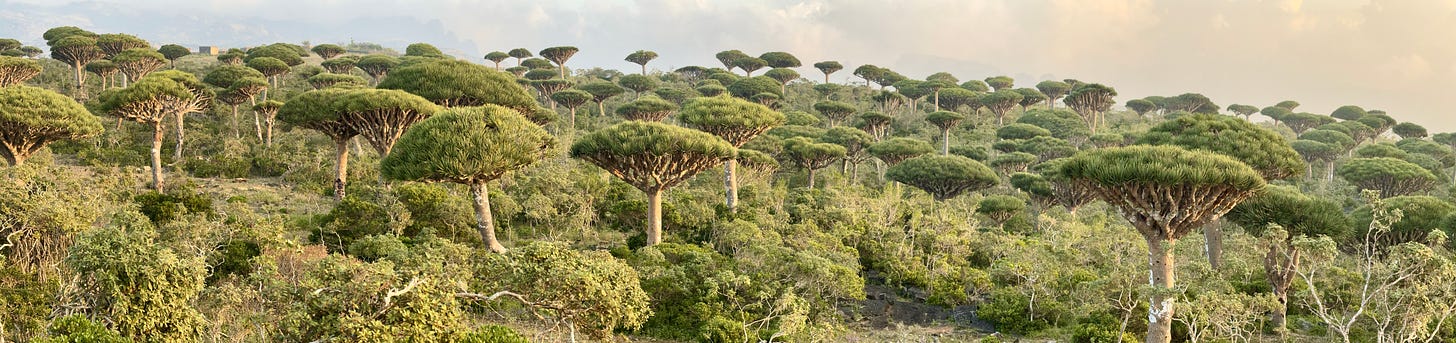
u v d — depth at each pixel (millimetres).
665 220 38219
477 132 29250
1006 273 31609
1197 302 21703
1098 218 54281
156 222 30047
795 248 32188
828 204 45156
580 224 36594
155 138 44688
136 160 52906
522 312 23484
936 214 47938
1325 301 27328
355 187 42844
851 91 131625
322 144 61312
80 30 93562
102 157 52812
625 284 17438
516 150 29484
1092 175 23484
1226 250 31688
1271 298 22500
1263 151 30906
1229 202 23031
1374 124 108938
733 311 24297
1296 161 31156
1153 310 22906
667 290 25109
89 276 16766
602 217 41125
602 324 16594
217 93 64062
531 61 119750
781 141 63531
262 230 25344
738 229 33344
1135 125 109562
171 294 16672
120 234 17312
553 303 16344
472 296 15906
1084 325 25281
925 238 39000
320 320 14055
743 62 132500
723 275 24672
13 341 16516
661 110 74375
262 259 21531
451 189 39469
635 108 73625
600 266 16891
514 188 42375
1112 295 25953
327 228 31484
